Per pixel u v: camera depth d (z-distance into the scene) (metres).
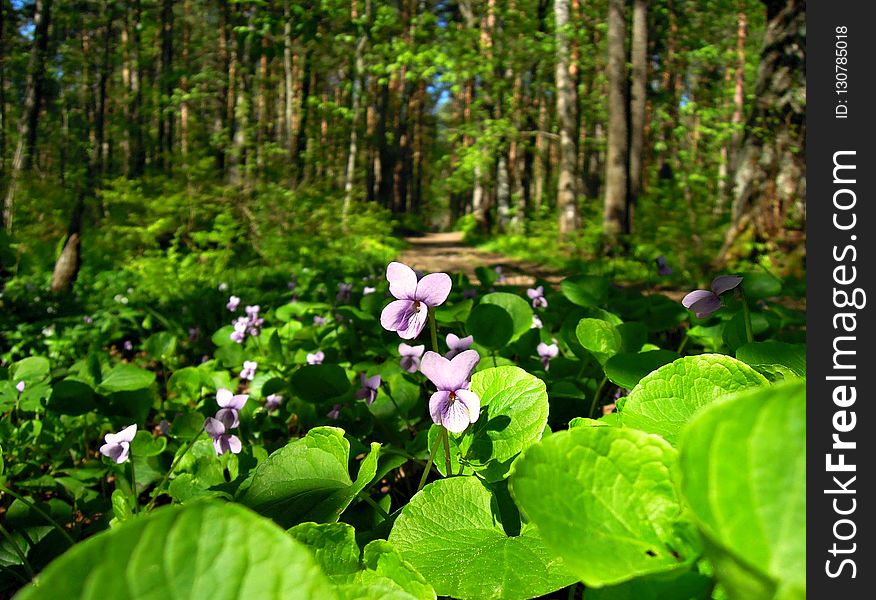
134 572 0.54
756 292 3.42
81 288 10.28
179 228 14.52
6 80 32.59
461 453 1.57
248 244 15.30
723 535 0.59
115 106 26.91
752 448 0.60
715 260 11.71
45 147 27.41
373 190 39.12
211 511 0.57
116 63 27.47
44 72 20.69
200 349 5.70
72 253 10.18
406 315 1.44
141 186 15.55
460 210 55.69
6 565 2.14
